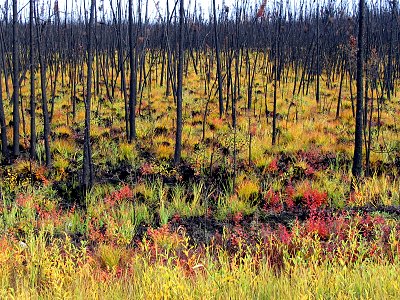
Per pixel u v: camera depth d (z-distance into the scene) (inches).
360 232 294.0
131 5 641.0
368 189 406.9
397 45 1214.9
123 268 239.5
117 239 294.5
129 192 413.4
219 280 187.9
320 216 332.8
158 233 281.6
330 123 780.6
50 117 775.7
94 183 452.4
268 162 518.6
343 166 526.0
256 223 337.7
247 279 190.5
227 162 526.6
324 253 244.1
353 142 643.5
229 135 631.8
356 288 178.9
